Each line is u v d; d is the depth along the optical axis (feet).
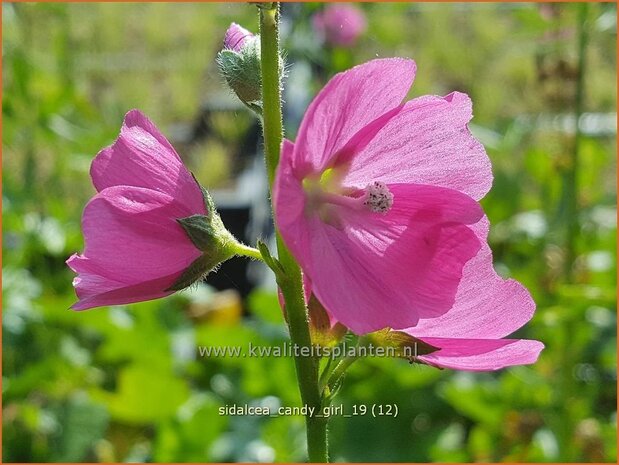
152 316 0.87
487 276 0.38
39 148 0.98
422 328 0.38
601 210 0.88
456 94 0.36
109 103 1.07
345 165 0.37
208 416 0.75
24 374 0.78
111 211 0.36
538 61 0.86
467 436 0.87
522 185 0.99
